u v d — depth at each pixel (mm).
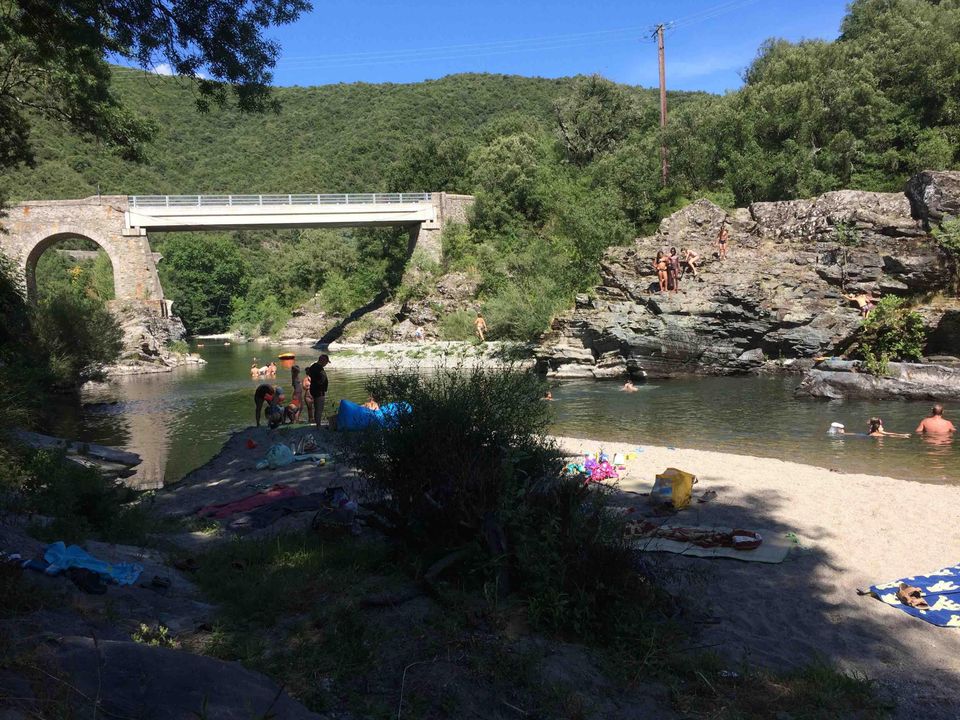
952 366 22234
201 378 33688
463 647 4469
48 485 7715
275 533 7664
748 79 49000
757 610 5777
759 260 28516
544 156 55188
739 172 38688
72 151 82562
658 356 26453
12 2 11180
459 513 5707
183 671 3473
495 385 6539
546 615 5004
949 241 24734
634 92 56812
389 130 117750
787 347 25531
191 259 80438
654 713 4023
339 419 13914
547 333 32125
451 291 46969
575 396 22766
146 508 9016
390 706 3818
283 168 109750
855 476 10922
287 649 4395
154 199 45969
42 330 25094
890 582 6402
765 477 10867
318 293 69062
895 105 37250
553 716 3857
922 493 9727
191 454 15758
